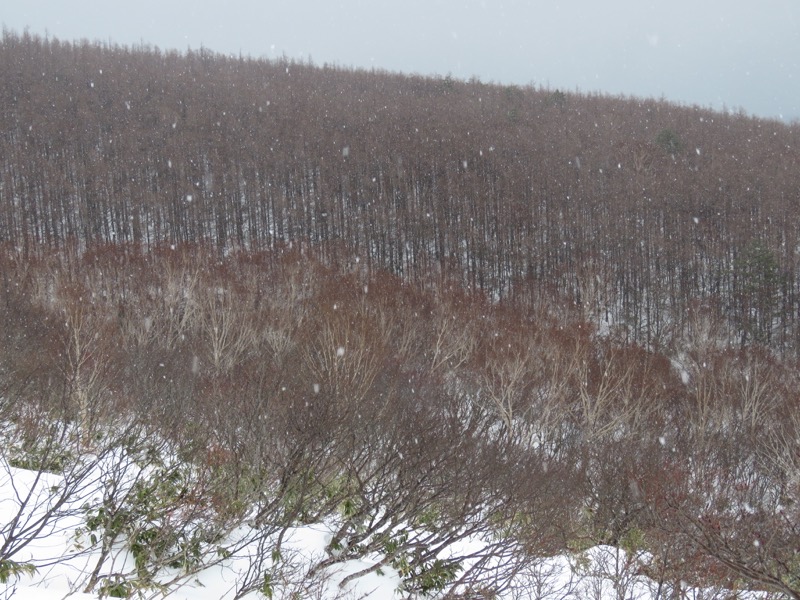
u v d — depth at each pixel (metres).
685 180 57.66
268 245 47.53
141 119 67.69
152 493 9.41
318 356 15.02
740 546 10.63
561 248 51.50
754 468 17.86
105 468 10.27
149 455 10.05
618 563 11.42
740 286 45.12
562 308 36.38
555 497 11.84
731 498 13.45
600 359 24.73
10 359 14.20
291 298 27.69
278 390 12.60
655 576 11.19
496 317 30.09
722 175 58.31
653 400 21.30
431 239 53.59
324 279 30.56
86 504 8.63
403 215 54.31
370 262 47.25
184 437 11.42
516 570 10.17
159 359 16.95
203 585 8.60
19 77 71.12
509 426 15.17
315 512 11.16
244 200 58.38
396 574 10.09
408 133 66.38
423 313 27.84
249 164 60.00
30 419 11.27
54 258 33.06
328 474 11.68
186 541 8.84
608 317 44.72
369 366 14.41
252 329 23.56
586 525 13.30
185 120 67.06
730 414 21.00
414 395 13.94
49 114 64.88
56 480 9.76
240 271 31.47
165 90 74.69
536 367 22.11
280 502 10.66
